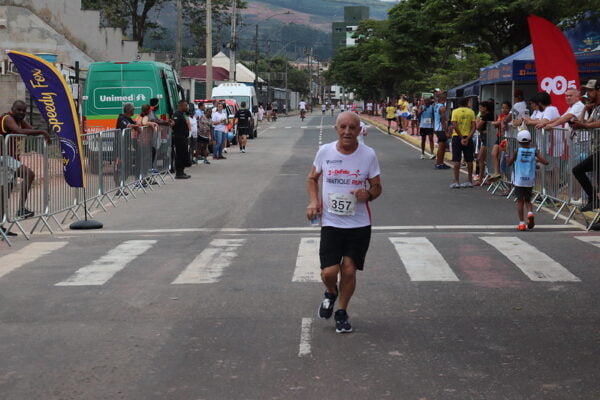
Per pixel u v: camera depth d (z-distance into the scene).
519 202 12.06
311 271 9.20
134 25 60.56
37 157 12.45
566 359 5.97
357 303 7.75
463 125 18.00
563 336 6.58
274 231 12.31
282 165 25.34
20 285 8.73
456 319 7.14
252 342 6.46
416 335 6.64
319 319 7.17
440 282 8.61
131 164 17.31
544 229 12.25
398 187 18.31
